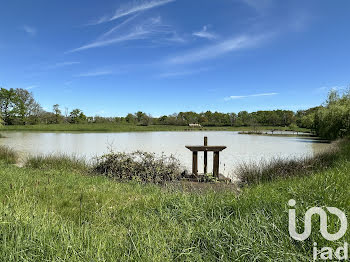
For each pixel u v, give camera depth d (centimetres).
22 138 2267
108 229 224
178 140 2170
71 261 146
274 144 1814
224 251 164
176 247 174
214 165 568
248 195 289
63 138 2295
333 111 1994
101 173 616
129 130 4403
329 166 577
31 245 161
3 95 4847
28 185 396
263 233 180
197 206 274
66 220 235
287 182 409
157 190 424
